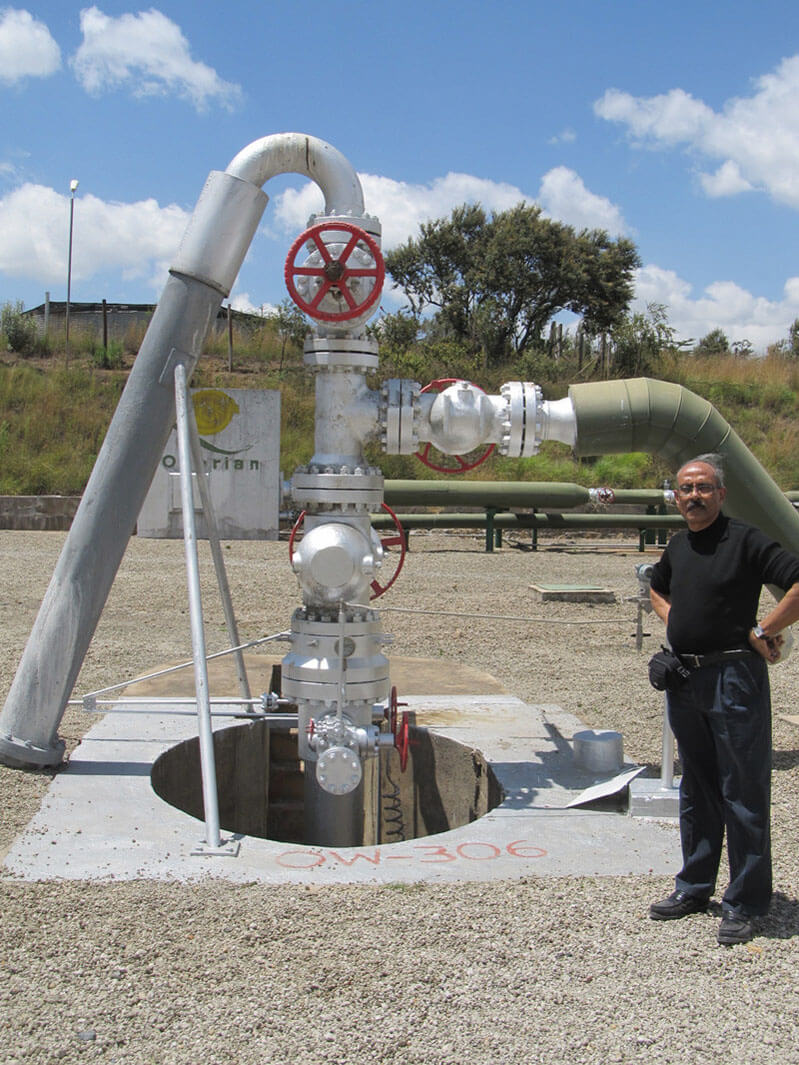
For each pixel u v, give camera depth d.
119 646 9.27
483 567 15.83
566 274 35.91
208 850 4.33
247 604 11.70
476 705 6.99
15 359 26.08
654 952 3.56
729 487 5.50
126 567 14.32
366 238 4.80
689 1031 3.07
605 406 5.20
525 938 3.62
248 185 5.28
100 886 3.98
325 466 5.06
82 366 25.95
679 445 5.39
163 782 5.66
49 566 14.00
